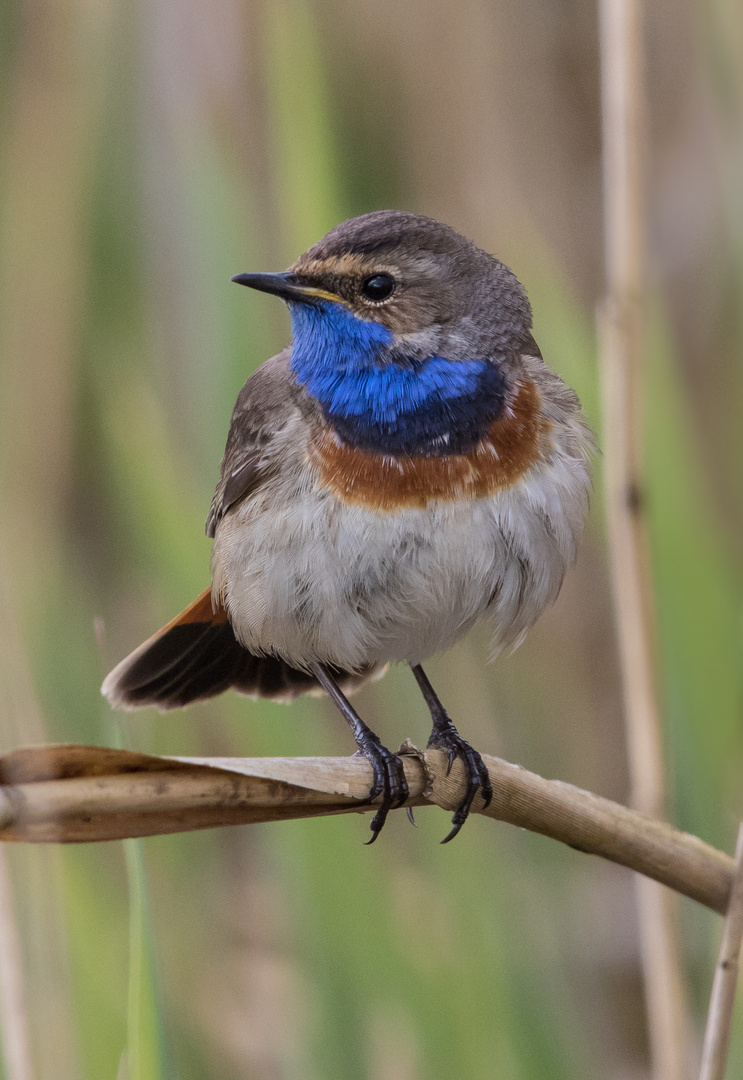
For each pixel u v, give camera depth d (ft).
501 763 24.86
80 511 38.34
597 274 42.42
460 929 30.42
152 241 36.70
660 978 29.84
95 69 37.14
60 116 37.22
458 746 29.35
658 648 30.01
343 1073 29.81
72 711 35.29
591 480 32.37
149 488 34.35
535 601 31.35
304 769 22.29
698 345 41.29
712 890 25.36
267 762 21.91
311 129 33.78
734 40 32.99
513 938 31.22
